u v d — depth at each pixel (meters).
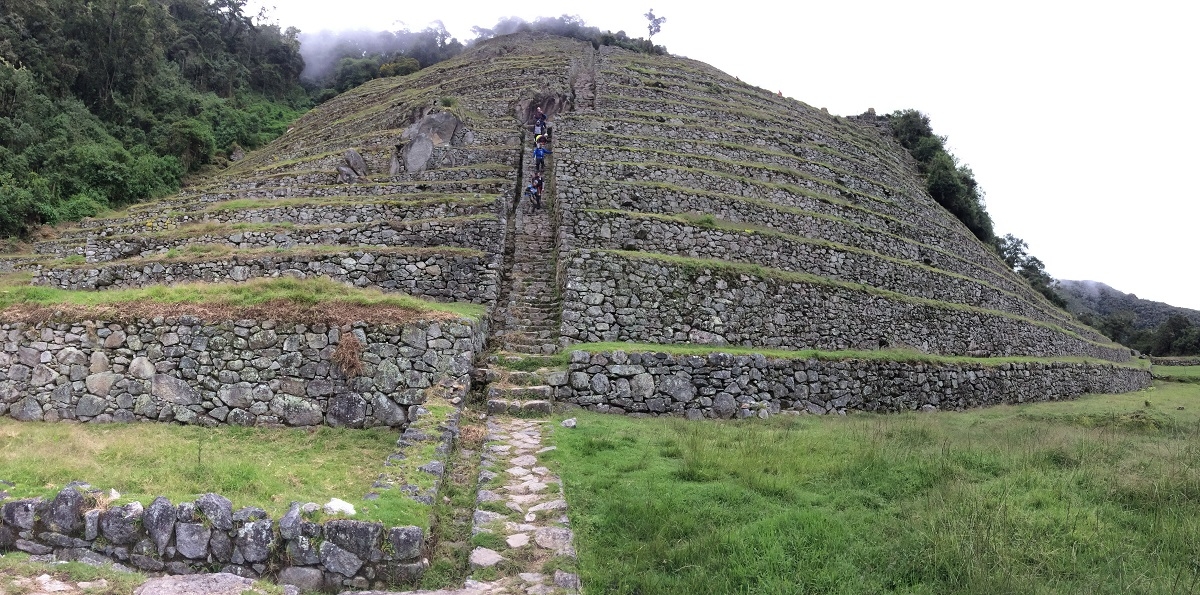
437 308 12.83
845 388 15.09
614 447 9.90
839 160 32.84
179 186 33.97
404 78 53.59
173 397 11.41
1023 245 50.38
